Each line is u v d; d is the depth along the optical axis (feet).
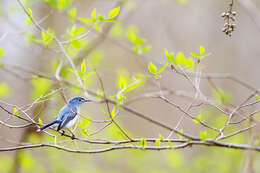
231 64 67.56
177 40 69.56
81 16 60.64
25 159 43.04
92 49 41.11
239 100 60.08
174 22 70.23
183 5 68.74
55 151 45.60
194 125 58.95
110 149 22.41
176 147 21.75
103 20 23.81
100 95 21.56
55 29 49.60
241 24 68.74
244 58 68.13
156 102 63.05
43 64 46.06
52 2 31.17
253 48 68.28
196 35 70.28
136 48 31.35
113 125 31.37
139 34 67.46
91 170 49.42
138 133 60.49
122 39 49.06
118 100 21.52
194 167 47.32
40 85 37.86
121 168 54.49
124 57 58.75
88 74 23.09
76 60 40.06
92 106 50.93
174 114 62.64
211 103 22.54
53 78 29.25
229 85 63.52
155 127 59.26
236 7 67.15
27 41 33.73
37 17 49.11
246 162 19.39
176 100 63.72
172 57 23.73
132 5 47.01
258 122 20.11
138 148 22.13
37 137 42.91
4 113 42.70
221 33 69.72
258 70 66.44
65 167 47.80
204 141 21.04
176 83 61.82
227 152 43.80
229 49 68.85
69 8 30.96
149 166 50.19
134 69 56.24
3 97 45.91
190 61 24.39
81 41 39.09
